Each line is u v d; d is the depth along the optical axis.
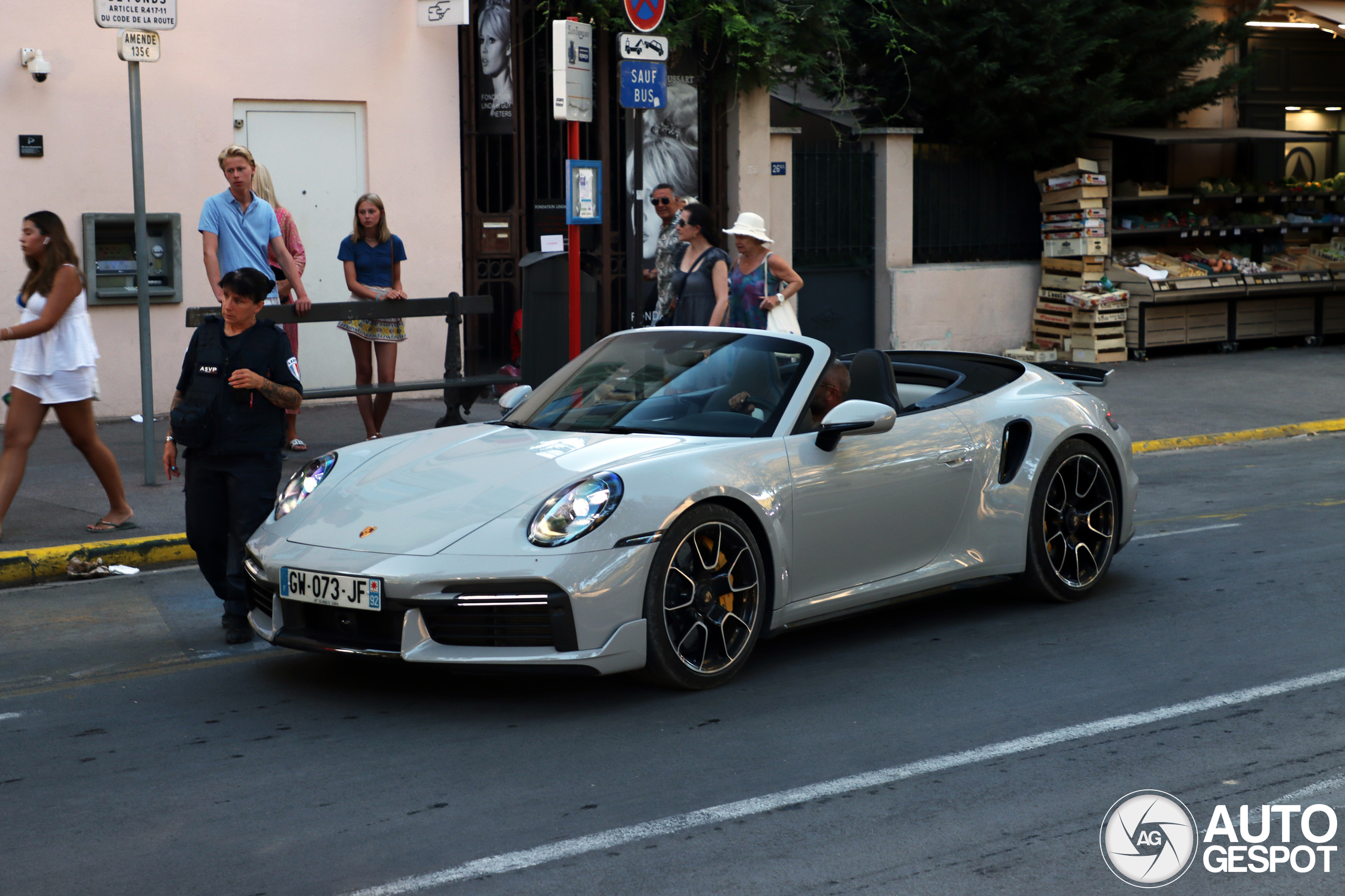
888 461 5.64
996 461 6.10
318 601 4.80
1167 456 11.34
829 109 16.20
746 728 4.65
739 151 14.36
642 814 3.90
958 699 4.97
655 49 9.72
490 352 13.24
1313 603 6.36
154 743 4.56
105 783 4.20
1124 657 5.51
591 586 4.65
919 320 16.14
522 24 13.05
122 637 5.98
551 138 13.44
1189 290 16.91
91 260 11.16
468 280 13.12
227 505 5.73
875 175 15.84
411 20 12.47
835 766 4.29
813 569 5.38
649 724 4.69
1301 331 18.36
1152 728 4.64
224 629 6.04
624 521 4.76
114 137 11.24
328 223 12.35
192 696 5.09
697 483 4.95
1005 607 6.39
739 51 13.77
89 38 11.05
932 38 15.67
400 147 12.55
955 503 5.93
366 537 4.88
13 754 4.47
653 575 4.80
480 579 4.59
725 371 5.73
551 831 3.79
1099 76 16.56
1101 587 6.77
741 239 8.35
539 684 5.17
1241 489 9.68
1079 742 4.50
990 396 6.33
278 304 10.18
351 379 12.64
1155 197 17.47
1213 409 13.29
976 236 17.05
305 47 11.99
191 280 11.66
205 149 11.63
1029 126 16.36
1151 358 17.19
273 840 3.75
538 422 5.77
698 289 8.50
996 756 4.37
